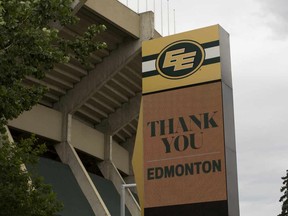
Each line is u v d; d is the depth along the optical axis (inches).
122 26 1358.3
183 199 813.9
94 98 1517.0
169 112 850.8
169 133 844.0
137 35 1406.3
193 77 845.8
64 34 1326.3
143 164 850.1
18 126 1331.2
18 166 808.3
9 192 778.2
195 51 851.4
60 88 1449.3
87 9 1269.7
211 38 845.8
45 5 660.1
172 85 856.9
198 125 828.0
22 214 785.6
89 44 709.3
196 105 835.4
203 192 804.6
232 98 852.6
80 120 1574.8
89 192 1376.7
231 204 795.4
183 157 826.8
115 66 1425.9
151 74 876.0
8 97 648.4
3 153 808.9
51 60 668.7
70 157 1427.2
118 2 1357.0
